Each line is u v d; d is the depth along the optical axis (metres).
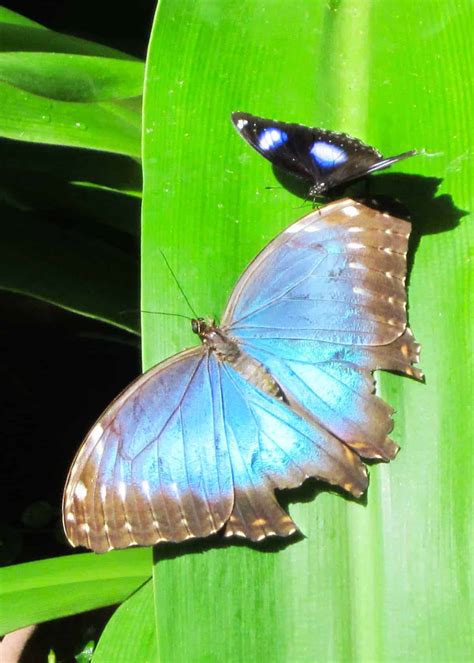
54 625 0.61
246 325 0.50
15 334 0.67
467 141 0.50
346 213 0.49
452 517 0.48
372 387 0.49
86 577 0.54
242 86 0.52
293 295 0.50
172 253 0.51
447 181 0.50
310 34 0.52
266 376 0.49
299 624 0.49
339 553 0.49
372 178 0.50
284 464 0.49
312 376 0.49
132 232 0.60
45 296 0.56
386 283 0.49
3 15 0.56
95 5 0.65
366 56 0.52
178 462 0.49
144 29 0.65
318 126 0.51
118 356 0.67
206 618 0.49
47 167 0.57
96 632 0.61
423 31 0.52
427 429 0.49
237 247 0.51
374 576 0.49
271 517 0.49
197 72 0.52
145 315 0.50
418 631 0.48
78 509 0.48
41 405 0.66
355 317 0.49
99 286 0.57
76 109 0.54
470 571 0.48
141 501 0.48
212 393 0.49
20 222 0.57
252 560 0.49
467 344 0.49
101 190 0.59
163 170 0.51
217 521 0.49
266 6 0.53
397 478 0.49
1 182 0.59
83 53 0.55
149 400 0.49
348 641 0.49
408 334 0.49
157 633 0.49
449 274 0.49
